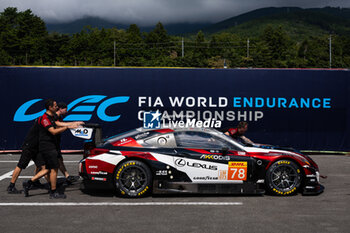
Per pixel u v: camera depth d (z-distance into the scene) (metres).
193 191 5.74
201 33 148.62
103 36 147.50
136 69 9.80
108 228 4.33
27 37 119.06
